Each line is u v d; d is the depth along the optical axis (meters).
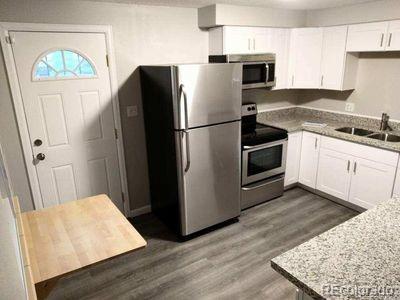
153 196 3.43
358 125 3.72
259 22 3.37
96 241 1.66
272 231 3.08
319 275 1.13
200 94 2.66
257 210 3.50
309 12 3.72
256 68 3.43
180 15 3.23
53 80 2.72
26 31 2.52
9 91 2.55
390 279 1.10
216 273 2.50
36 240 1.67
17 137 2.66
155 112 2.95
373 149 3.02
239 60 3.28
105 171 3.19
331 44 3.54
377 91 3.53
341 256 1.23
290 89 4.30
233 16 3.17
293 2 3.09
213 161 2.91
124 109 3.14
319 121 3.98
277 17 3.50
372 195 3.13
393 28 2.99
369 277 1.11
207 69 2.64
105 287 2.38
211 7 3.11
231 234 3.05
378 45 3.13
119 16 2.90
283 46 3.69
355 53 3.54
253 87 3.44
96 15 2.79
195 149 2.77
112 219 1.88
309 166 3.75
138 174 3.41
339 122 3.92
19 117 2.62
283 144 3.57
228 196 3.13
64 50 2.71
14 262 0.62
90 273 2.53
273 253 2.74
